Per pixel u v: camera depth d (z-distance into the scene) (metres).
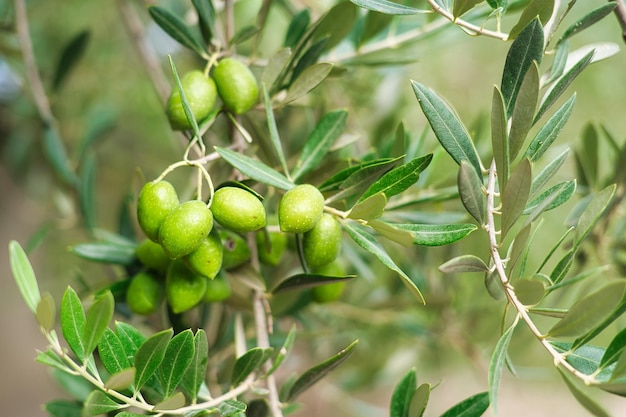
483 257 0.83
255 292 0.63
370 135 0.91
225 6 0.65
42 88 0.92
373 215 0.56
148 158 1.24
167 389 0.56
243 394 0.66
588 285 0.79
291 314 0.73
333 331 0.79
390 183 0.57
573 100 0.56
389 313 0.88
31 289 0.55
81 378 0.69
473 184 0.54
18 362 1.24
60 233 1.24
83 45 0.85
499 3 0.56
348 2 0.65
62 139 1.08
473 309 0.88
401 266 0.83
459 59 1.17
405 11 0.57
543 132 0.56
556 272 0.56
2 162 1.10
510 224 0.54
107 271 0.80
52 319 0.53
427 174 0.72
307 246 0.58
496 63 1.17
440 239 0.55
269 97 0.63
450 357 1.04
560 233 1.03
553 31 0.56
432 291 0.85
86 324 0.53
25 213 1.27
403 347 0.99
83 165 0.91
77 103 1.16
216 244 0.57
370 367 0.96
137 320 0.73
